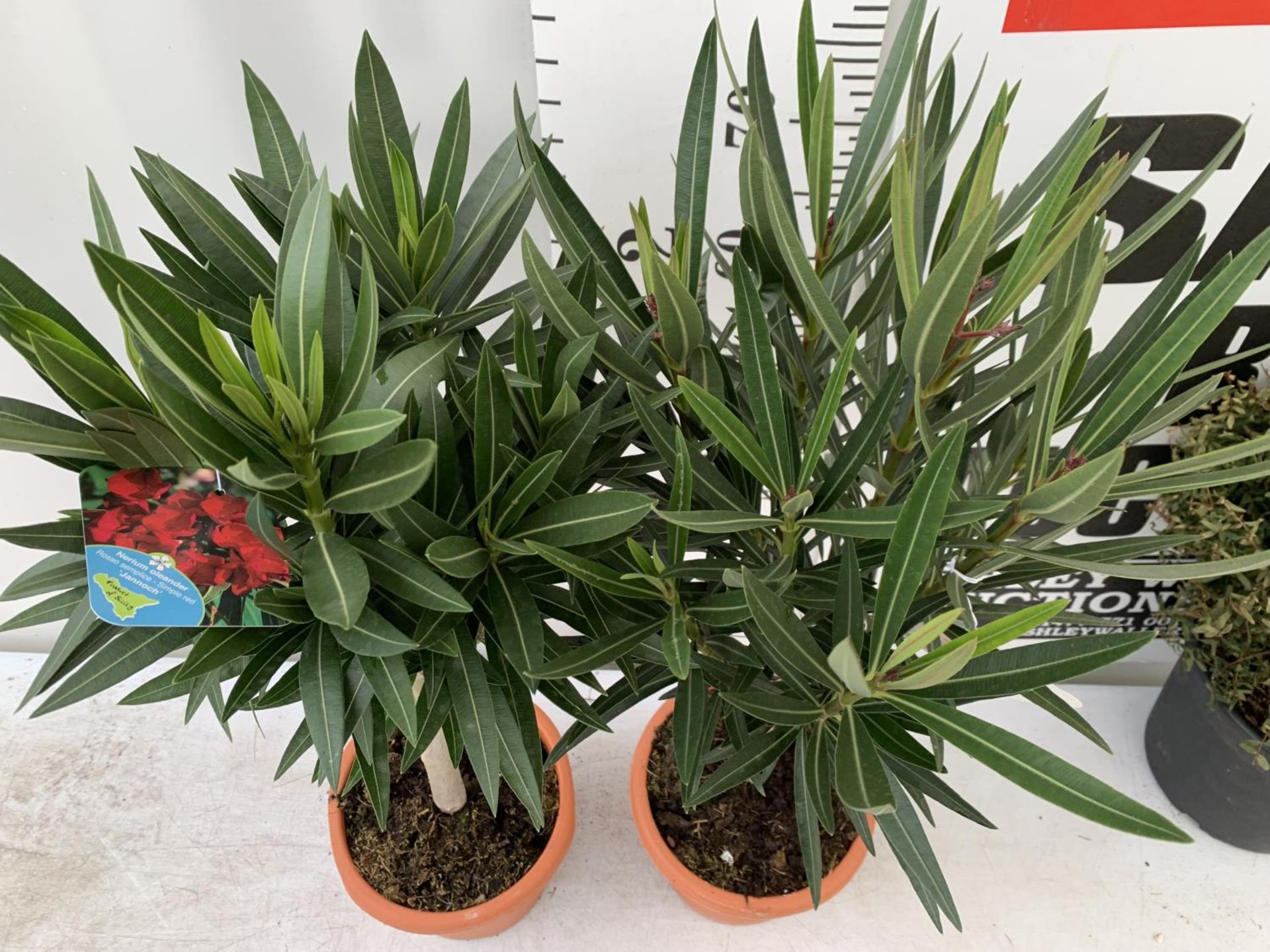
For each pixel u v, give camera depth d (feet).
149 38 3.13
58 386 1.87
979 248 1.74
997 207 1.68
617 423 2.40
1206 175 2.26
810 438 2.06
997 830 4.29
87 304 3.88
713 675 2.74
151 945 3.85
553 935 3.90
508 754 2.27
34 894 4.02
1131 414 2.12
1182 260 2.27
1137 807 1.58
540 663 2.10
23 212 3.55
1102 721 4.84
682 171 2.49
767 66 3.14
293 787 4.45
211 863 4.14
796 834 3.43
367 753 2.32
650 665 2.82
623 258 3.72
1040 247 1.98
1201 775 4.17
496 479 2.21
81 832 4.25
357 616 1.68
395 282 2.39
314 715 1.98
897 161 1.91
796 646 1.99
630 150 3.35
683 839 3.44
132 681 4.96
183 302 1.69
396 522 2.03
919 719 1.91
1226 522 3.68
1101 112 3.21
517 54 3.20
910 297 2.10
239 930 3.90
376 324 1.76
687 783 2.36
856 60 3.10
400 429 2.15
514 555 2.32
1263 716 3.95
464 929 3.24
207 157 3.46
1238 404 3.70
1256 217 3.44
